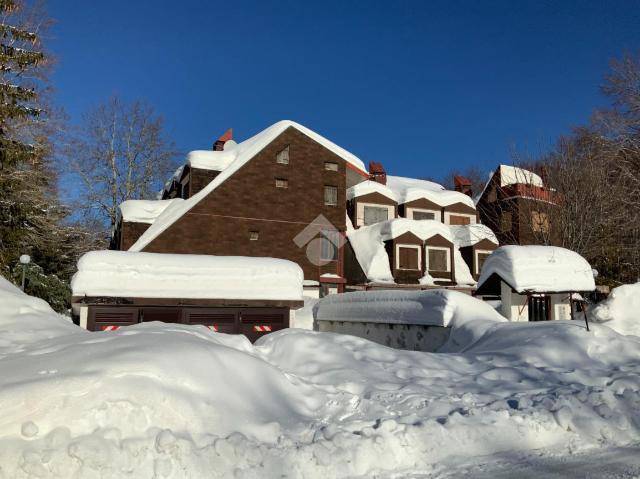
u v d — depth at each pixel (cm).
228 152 3212
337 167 3198
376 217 3531
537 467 442
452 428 499
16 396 396
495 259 1424
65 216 3253
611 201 2250
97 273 1387
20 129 2511
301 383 620
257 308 1528
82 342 556
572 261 1414
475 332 1112
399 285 3134
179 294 1440
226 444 412
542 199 2269
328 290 3027
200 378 489
